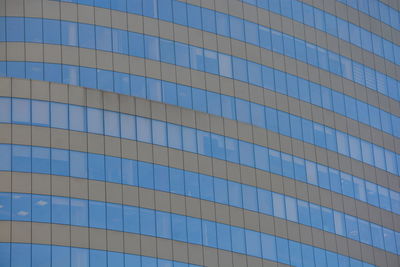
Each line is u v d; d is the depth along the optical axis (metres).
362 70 152.62
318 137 142.62
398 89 156.75
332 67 148.75
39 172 118.81
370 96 151.88
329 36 150.25
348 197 142.62
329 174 141.62
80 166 120.56
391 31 159.38
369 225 143.75
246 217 129.62
